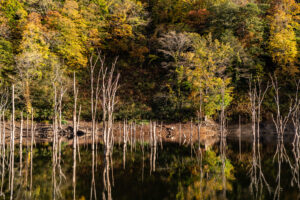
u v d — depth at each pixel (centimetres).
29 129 3391
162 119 4181
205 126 3953
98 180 1261
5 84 3638
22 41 3838
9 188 1130
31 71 3641
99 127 3781
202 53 3841
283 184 1213
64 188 1124
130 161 1791
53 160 1778
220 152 2255
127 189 1108
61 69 4128
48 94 3691
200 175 1380
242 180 1284
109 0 5472
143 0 6094
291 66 4162
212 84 3688
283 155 2127
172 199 973
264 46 4700
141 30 5600
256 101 4141
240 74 4144
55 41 4306
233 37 4216
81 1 5238
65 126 3591
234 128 4050
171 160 1836
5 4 4572
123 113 4141
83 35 4712
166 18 5700
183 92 4284
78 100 4228
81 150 2291
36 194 1041
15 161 1786
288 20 4497
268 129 3941
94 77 4781
